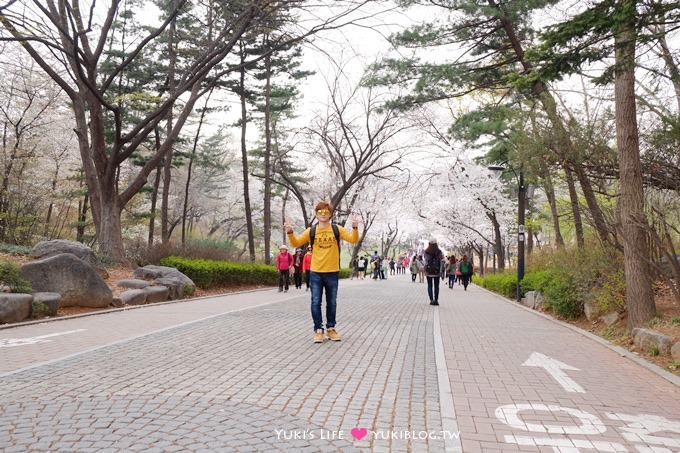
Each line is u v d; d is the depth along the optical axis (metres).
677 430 4.44
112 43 27.80
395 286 28.34
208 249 24.16
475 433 4.20
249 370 6.10
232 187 53.94
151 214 31.59
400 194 40.94
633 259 9.27
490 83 17.67
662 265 11.38
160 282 15.73
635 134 9.46
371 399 5.04
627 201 9.40
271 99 33.78
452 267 28.89
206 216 56.69
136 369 6.04
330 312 8.30
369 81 17.30
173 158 35.22
